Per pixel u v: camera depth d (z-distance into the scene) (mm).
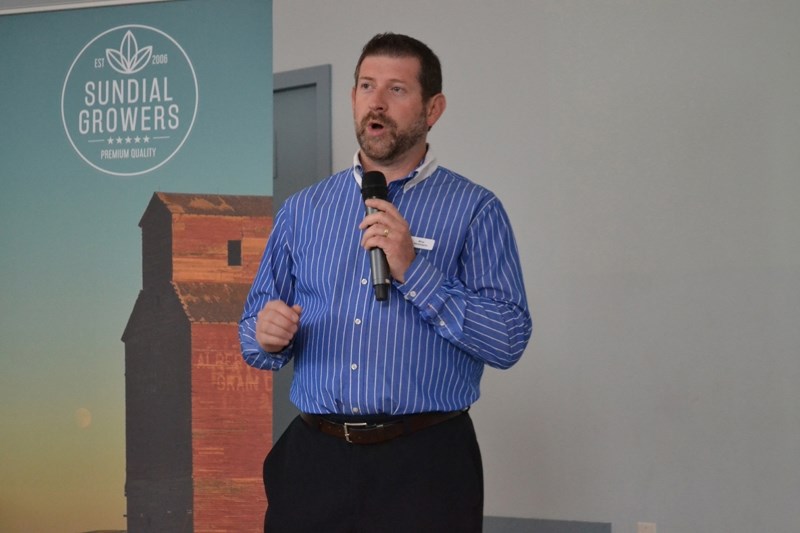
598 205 4719
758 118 4395
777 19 4367
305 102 5434
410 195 2645
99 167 4371
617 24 4688
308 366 2600
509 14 4938
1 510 4418
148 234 4309
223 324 4230
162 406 4254
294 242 2760
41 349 4391
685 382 4520
